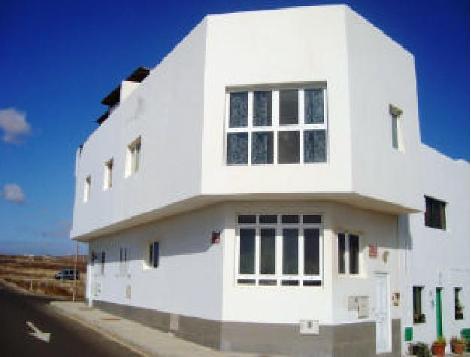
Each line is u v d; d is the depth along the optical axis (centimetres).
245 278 1312
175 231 1655
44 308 2584
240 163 1297
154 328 1734
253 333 1273
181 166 1413
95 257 2662
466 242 2106
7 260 8925
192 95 1391
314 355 1239
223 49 1337
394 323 1511
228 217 1337
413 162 1502
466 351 1880
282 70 1292
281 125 1295
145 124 1730
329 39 1279
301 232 1302
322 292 1258
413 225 1719
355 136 1248
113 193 2012
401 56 1503
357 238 1430
